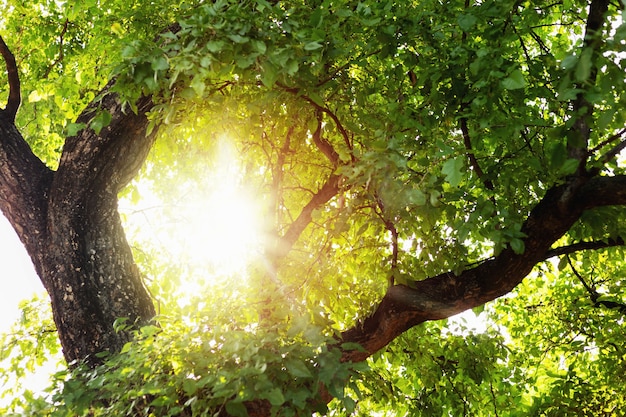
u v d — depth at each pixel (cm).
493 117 459
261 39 418
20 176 545
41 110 896
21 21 902
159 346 414
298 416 437
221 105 533
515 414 742
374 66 629
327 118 600
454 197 459
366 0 537
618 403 698
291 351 412
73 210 525
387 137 476
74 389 405
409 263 588
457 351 718
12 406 558
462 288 504
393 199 432
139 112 529
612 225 505
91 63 784
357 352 529
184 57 407
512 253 481
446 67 496
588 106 402
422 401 712
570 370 731
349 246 638
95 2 731
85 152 530
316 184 700
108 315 507
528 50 753
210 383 396
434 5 545
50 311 712
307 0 532
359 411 742
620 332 730
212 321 440
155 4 651
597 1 426
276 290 510
